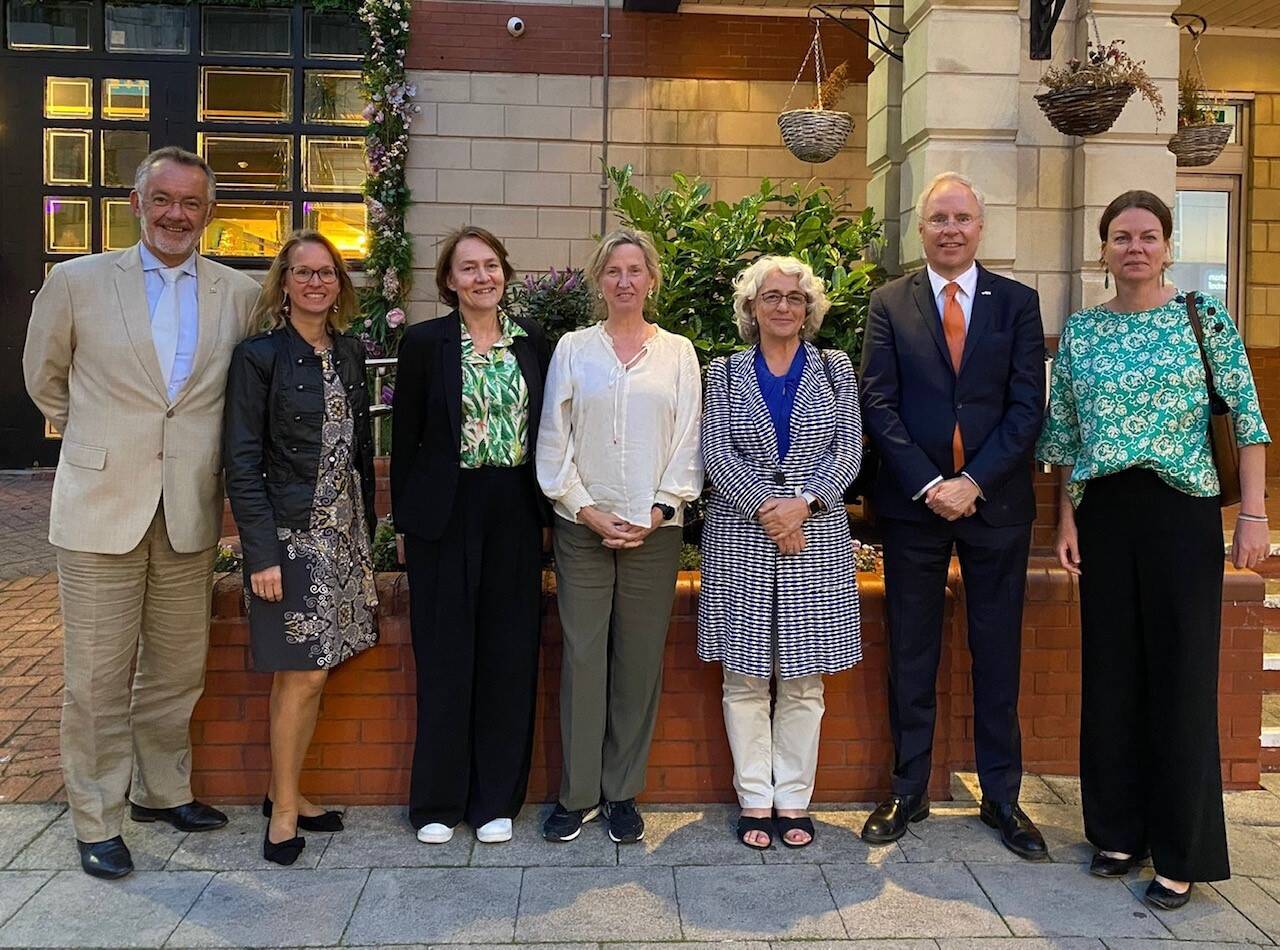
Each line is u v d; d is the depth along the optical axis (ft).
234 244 26.94
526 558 10.73
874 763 11.78
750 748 10.99
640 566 10.68
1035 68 13.99
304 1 26.48
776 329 10.55
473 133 25.25
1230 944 9.17
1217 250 26.00
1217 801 9.78
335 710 11.60
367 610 10.99
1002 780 10.87
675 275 14.38
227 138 26.89
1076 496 10.32
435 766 10.74
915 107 14.29
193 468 10.25
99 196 27.22
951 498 10.32
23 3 26.71
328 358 10.45
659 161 25.64
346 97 26.96
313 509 10.25
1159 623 9.84
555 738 11.76
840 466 10.45
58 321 10.01
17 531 23.16
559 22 25.27
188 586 10.63
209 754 11.56
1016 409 10.55
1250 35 25.18
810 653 10.39
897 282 11.22
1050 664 12.53
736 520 10.62
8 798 11.70
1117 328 10.06
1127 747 10.19
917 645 10.97
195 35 26.68
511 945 9.07
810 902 9.78
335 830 11.05
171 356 10.23
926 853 10.72
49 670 15.51
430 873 10.24
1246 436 9.67
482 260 10.50
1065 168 14.08
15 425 28.30
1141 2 13.58
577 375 10.52
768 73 25.62
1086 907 9.76
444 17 25.05
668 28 25.49
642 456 10.39
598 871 10.31
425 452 10.57
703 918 9.49
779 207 25.71
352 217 27.09
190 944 9.04
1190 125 17.25
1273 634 15.47
